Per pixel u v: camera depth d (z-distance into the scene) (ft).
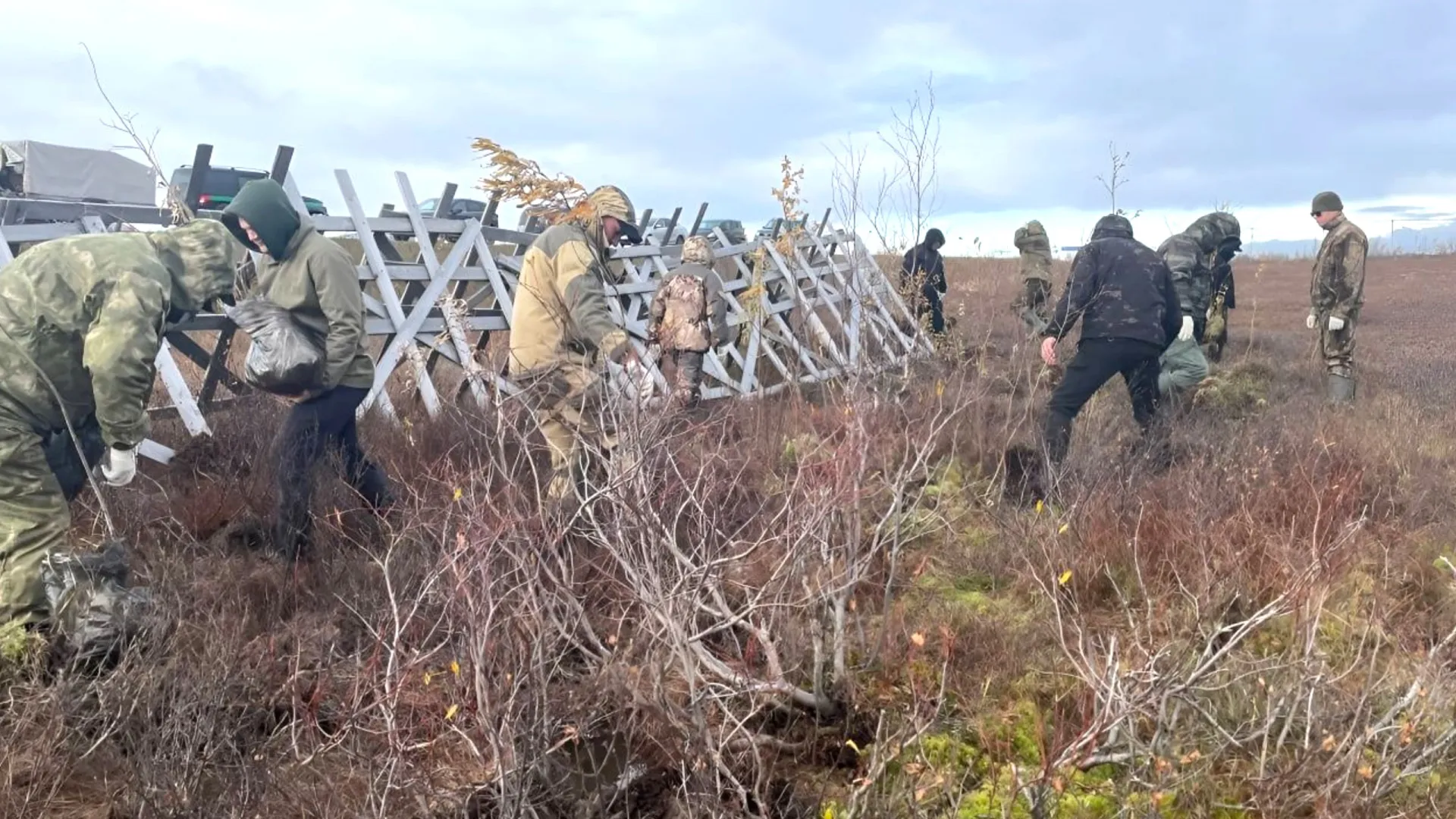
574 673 9.55
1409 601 12.79
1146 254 19.36
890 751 8.93
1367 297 69.97
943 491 15.80
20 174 26.09
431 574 9.37
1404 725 8.43
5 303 10.36
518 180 11.08
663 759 8.98
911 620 11.84
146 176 28.94
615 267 29.27
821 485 10.32
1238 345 38.09
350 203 22.54
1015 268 44.88
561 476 12.25
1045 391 23.76
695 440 12.37
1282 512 14.60
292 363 13.17
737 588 11.23
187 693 8.80
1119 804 8.67
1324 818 7.96
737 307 31.83
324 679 9.68
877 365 13.78
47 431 10.93
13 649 10.05
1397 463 18.37
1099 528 14.39
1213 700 10.08
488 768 8.07
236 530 14.10
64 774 8.75
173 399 18.35
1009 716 10.14
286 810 7.94
